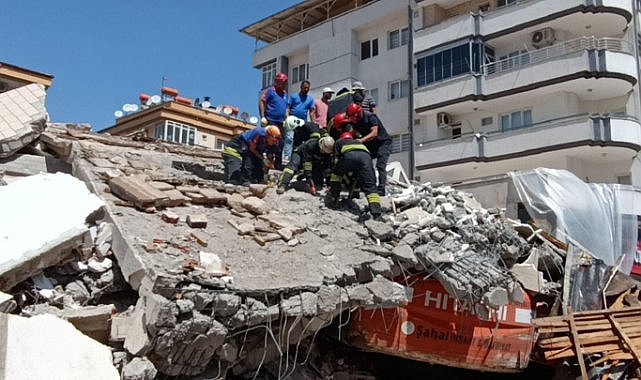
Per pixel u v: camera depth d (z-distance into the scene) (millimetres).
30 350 4121
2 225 5430
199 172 9742
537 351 8461
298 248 6770
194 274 5223
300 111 10664
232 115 33969
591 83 22984
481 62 25406
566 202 10203
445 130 26938
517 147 23688
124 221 6141
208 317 5105
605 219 10211
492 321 7746
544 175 10609
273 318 5598
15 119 7574
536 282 8281
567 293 8867
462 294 6906
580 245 9820
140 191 6840
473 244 7859
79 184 6602
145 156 9125
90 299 5570
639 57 24203
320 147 8586
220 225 6922
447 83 25906
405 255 6965
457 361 7469
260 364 5988
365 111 8938
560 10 23484
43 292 5242
